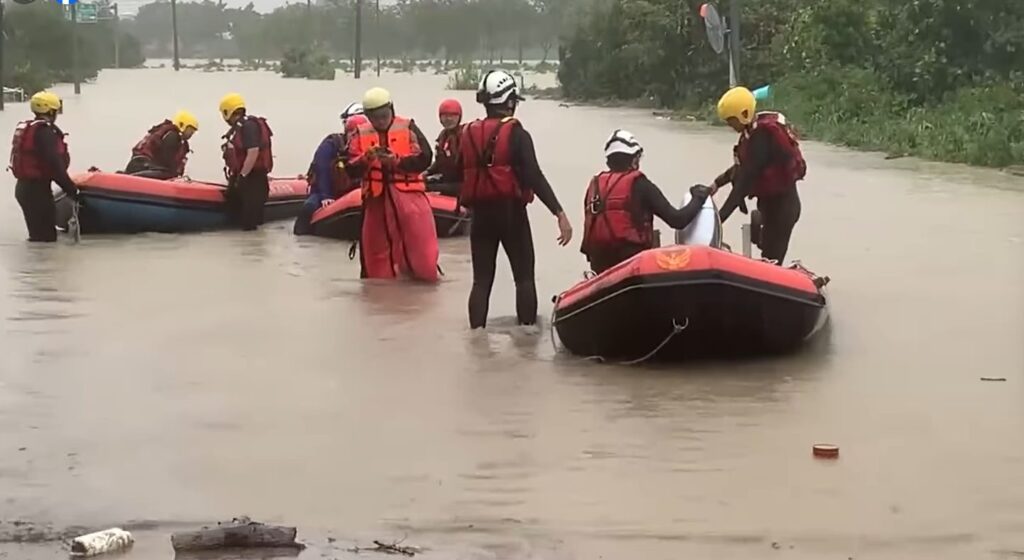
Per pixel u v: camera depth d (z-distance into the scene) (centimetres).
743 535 613
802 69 3503
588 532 620
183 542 604
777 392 859
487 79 1045
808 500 657
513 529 625
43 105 1535
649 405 831
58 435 775
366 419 806
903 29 3141
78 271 1341
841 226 1591
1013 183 2055
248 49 11231
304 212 1599
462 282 1259
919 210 1736
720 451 736
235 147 1650
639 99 4759
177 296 1201
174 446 755
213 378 904
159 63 11319
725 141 2908
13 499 670
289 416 813
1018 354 948
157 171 1733
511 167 1034
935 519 630
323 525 633
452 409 827
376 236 1269
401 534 620
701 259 907
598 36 4978
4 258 1429
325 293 1210
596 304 927
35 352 980
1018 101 2736
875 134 2752
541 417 807
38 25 6719
